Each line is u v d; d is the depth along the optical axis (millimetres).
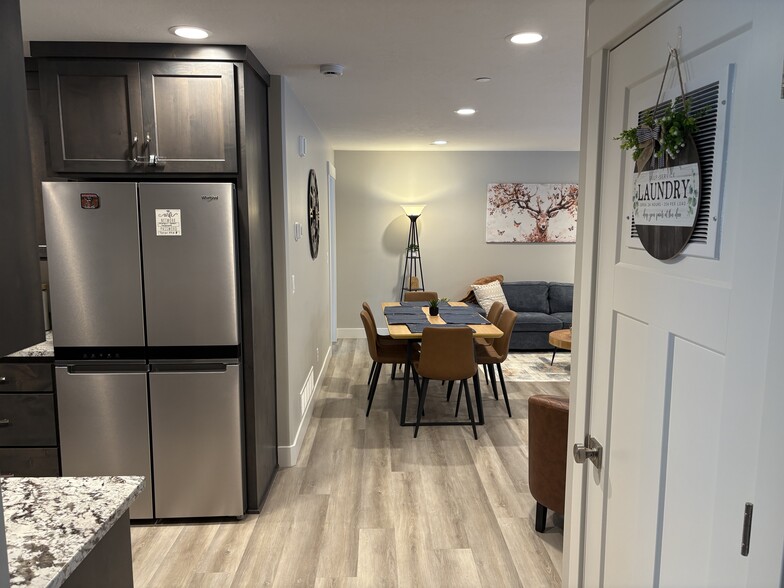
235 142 2674
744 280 899
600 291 1512
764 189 850
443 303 5562
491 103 3973
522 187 7188
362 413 4535
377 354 4500
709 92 998
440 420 4363
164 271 2684
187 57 2598
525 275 7371
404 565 2533
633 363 1313
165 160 2660
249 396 2893
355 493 3207
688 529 1088
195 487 2855
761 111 856
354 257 7258
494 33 2449
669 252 1131
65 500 1311
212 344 2748
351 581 2420
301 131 4031
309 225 4477
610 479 1457
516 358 6473
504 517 2947
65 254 2648
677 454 1128
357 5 2119
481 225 7254
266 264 3227
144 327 2717
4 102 827
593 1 1525
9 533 1164
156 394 2770
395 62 2922
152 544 2691
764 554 843
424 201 7188
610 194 1441
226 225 2664
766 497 836
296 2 2078
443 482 3342
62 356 2723
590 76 1556
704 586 1029
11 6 842
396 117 4566
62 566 1052
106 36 2484
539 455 2660
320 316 5344
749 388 888
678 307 1107
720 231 971
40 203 2947
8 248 838
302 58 2850
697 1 1029
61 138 2627
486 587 2381
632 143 1231
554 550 2646
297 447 3705
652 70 1203
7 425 2801
